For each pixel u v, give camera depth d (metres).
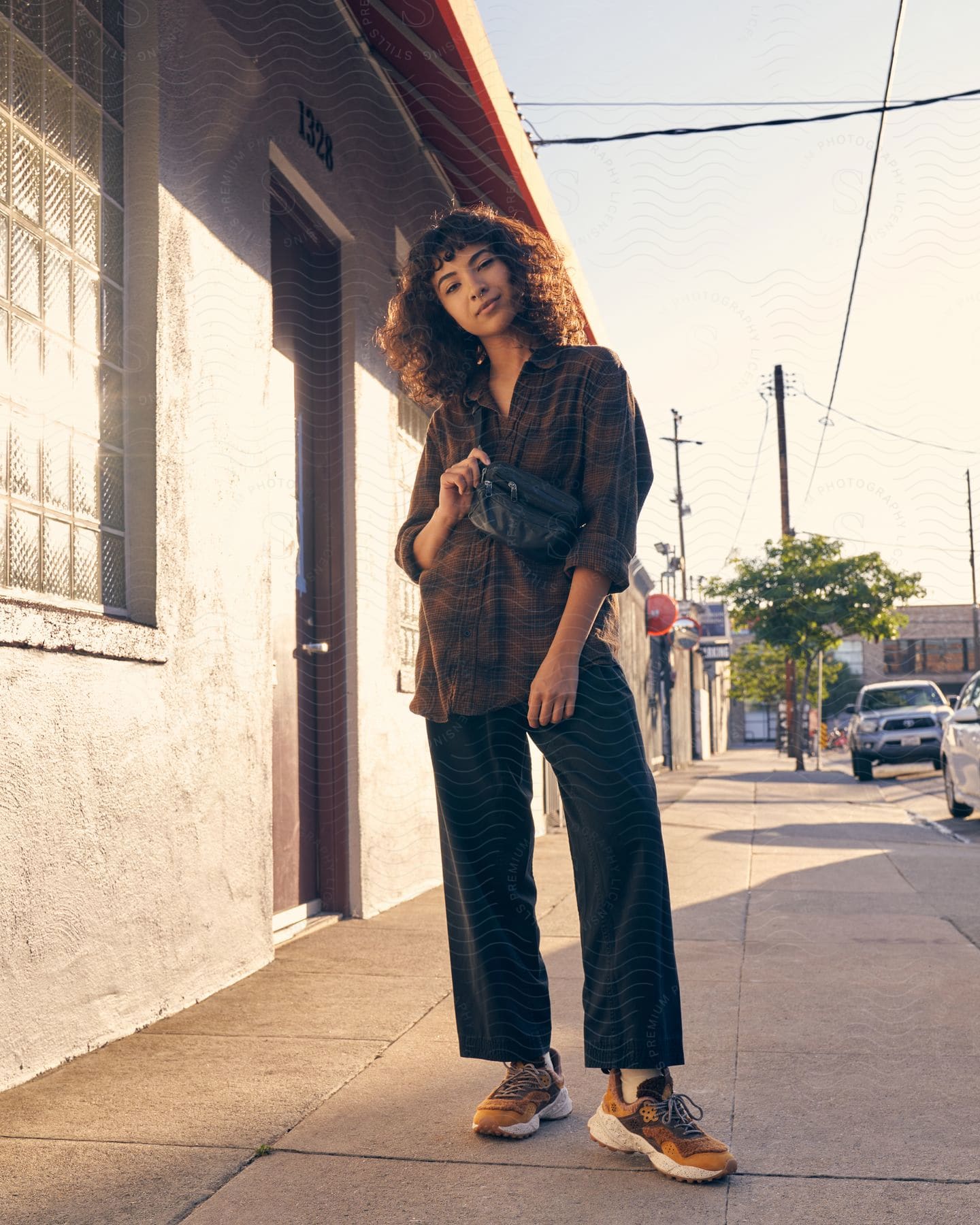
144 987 3.00
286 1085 2.49
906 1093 2.38
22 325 2.74
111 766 2.87
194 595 3.38
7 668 2.44
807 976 3.55
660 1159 1.94
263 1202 1.85
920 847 7.66
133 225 3.23
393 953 3.98
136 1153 2.08
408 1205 1.83
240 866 3.62
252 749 3.74
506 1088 2.19
